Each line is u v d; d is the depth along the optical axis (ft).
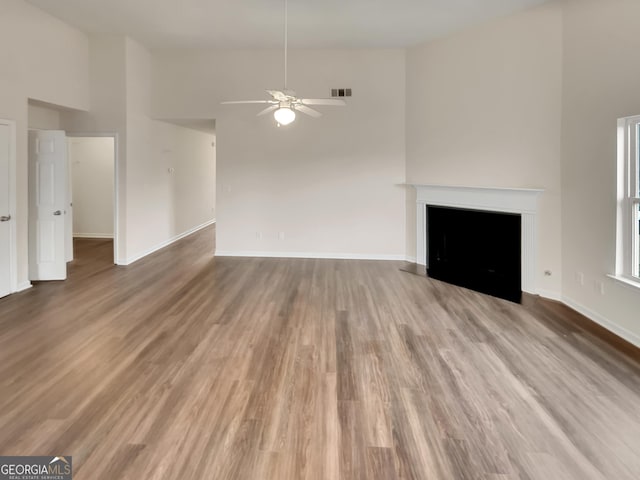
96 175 28.71
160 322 13.14
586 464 6.75
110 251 24.70
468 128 18.54
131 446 7.13
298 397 8.77
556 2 14.93
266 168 23.03
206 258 23.04
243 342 11.63
